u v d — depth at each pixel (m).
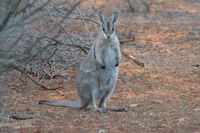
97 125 19.88
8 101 22.59
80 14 29.55
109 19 22.77
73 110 21.89
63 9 28.89
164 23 44.91
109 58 22.02
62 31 29.86
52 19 28.77
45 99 23.66
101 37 21.97
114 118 20.83
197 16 48.88
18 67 25.02
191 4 55.09
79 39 29.98
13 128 19.42
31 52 27.36
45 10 27.19
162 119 20.73
